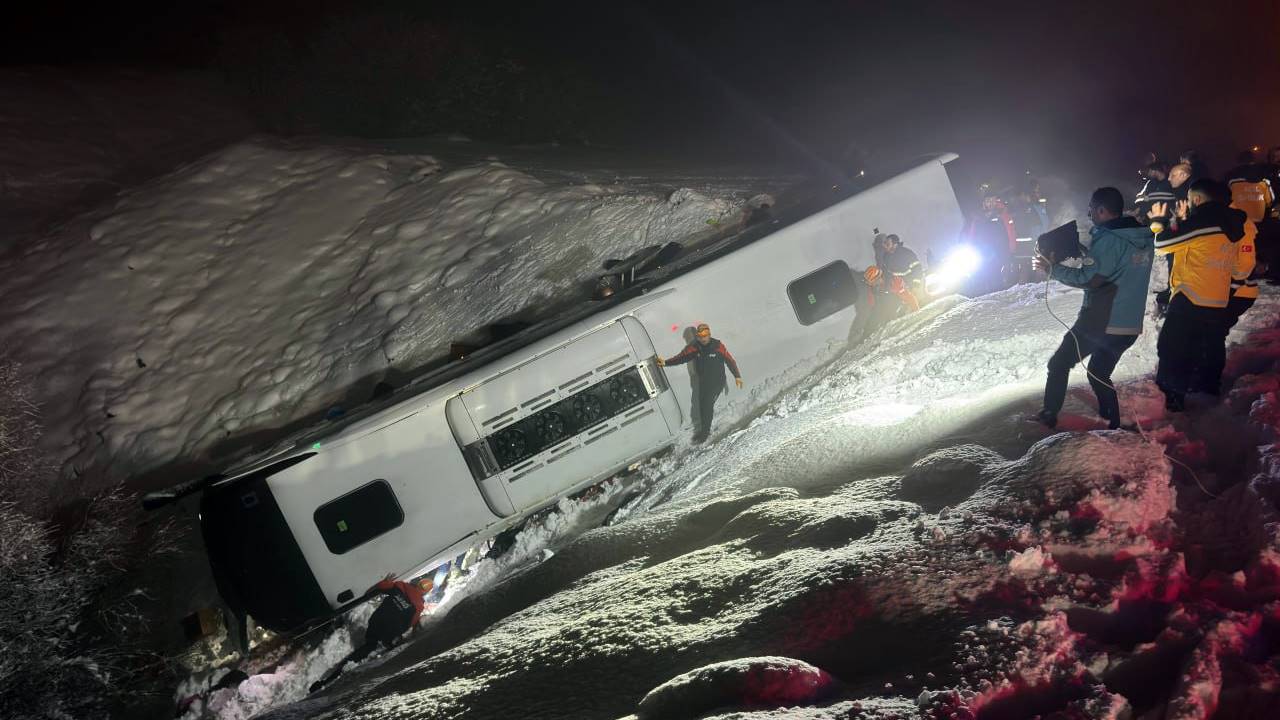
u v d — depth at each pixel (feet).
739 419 36.04
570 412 32.76
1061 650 12.35
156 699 31.73
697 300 36.32
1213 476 17.11
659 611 17.61
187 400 49.90
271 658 32.63
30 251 60.85
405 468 31.01
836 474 23.48
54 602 31.58
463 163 69.72
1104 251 19.21
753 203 53.67
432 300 53.26
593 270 52.47
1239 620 12.32
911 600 14.29
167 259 58.59
